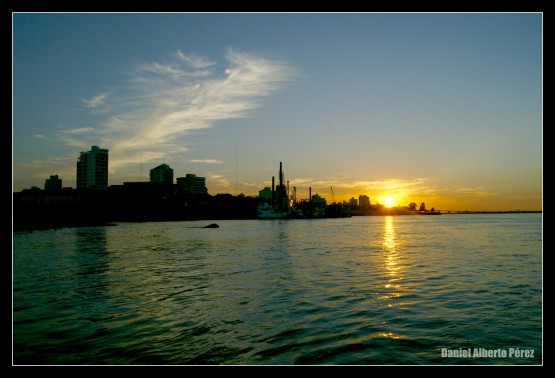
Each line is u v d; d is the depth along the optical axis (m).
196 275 24.61
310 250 43.97
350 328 12.89
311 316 14.38
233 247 49.03
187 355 10.53
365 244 53.38
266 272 25.83
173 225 155.50
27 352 10.75
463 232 88.69
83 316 14.50
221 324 13.39
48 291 19.52
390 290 19.28
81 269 27.89
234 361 10.09
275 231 104.38
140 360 10.16
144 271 26.69
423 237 70.38
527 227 114.56
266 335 12.23
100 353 10.66
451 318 14.05
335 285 20.73
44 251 43.12
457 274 24.62
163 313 14.91
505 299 17.17
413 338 11.88
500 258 34.31
